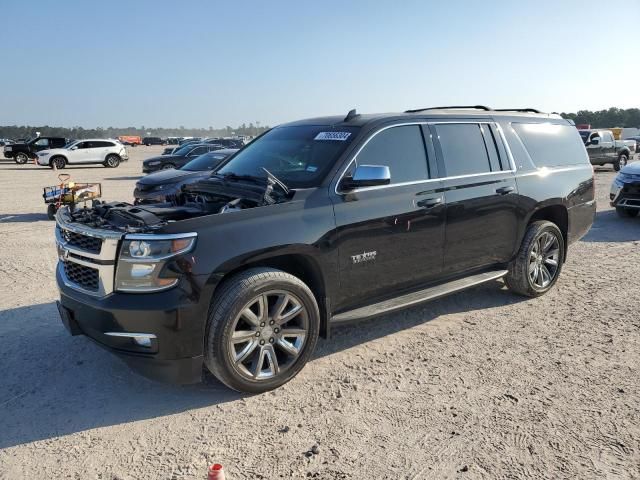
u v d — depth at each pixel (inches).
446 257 191.3
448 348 178.1
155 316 131.8
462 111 212.1
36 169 1261.1
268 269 148.2
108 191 713.6
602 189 652.1
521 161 219.1
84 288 147.5
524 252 218.2
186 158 872.9
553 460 116.6
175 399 147.3
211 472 103.8
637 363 163.8
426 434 127.9
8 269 285.7
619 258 297.6
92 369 165.6
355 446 123.6
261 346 147.4
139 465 118.6
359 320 165.8
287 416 137.3
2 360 171.9
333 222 157.9
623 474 111.5
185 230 134.9
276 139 197.9
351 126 179.2
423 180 183.3
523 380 154.0
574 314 208.2
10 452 123.8
